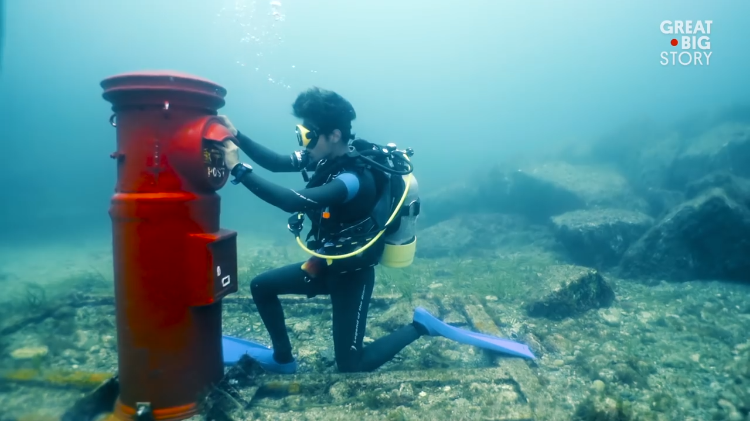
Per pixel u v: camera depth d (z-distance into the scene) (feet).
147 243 6.80
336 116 7.64
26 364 10.25
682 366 10.43
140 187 6.79
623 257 20.31
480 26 264.11
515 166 43.29
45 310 13.94
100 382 8.33
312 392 8.49
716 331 12.35
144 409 6.99
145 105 6.65
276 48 266.57
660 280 18.78
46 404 7.73
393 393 8.25
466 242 30.96
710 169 34.60
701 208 18.21
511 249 29.32
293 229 8.20
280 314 9.32
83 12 209.67
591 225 22.89
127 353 7.14
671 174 37.01
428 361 10.78
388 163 8.41
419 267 22.97
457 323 13.19
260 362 9.61
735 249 17.79
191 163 6.74
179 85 6.59
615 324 13.47
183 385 7.31
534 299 14.43
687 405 8.66
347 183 7.50
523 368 9.34
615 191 33.42
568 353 11.25
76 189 112.57
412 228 8.91
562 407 8.44
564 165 39.24
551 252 26.17
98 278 19.79
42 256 34.83
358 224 7.98
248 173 6.84
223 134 6.88
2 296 19.24
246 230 52.39
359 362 9.48
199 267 7.02
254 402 8.15
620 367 9.84
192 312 7.23
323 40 268.62
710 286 17.54
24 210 79.97
